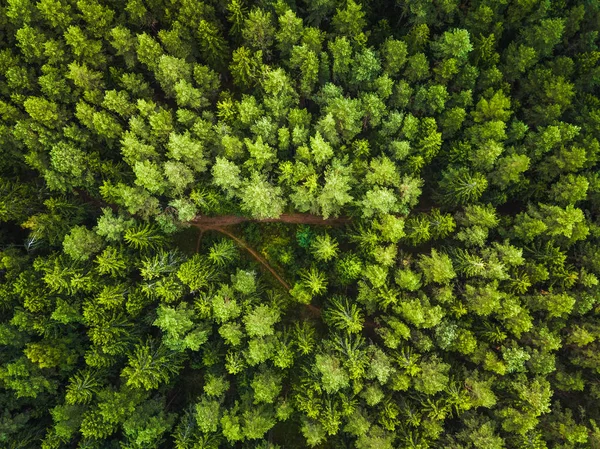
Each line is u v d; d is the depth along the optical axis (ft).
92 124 146.92
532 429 138.62
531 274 145.07
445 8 150.00
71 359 143.23
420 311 139.44
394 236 145.48
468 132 151.12
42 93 149.79
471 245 151.74
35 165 145.48
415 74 152.05
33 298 139.03
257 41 150.92
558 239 146.92
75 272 140.15
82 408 141.49
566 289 145.28
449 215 148.97
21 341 140.36
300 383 150.71
